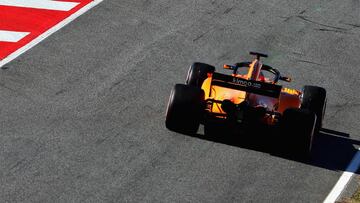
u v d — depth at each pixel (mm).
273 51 70875
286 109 51125
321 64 69562
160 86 61594
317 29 75812
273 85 49031
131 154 51000
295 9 79312
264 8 78688
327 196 48844
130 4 76438
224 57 68625
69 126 54094
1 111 55594
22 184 47031
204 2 78500
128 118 55750
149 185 47781
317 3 81125
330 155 54156
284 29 75000
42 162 49500
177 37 71000
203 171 49750
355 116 61000
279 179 49969
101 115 55938
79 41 68312
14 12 72062
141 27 72125
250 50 70438
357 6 81500
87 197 46156
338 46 73062
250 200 47375
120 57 66062
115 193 46719
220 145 52750
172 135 53500
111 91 59875
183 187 47875
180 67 65500
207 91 53656
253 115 49219
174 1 78062
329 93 64688
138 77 62719
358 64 70375
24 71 62125
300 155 51719
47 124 54188
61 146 51469
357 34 75688
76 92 59250
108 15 73875
